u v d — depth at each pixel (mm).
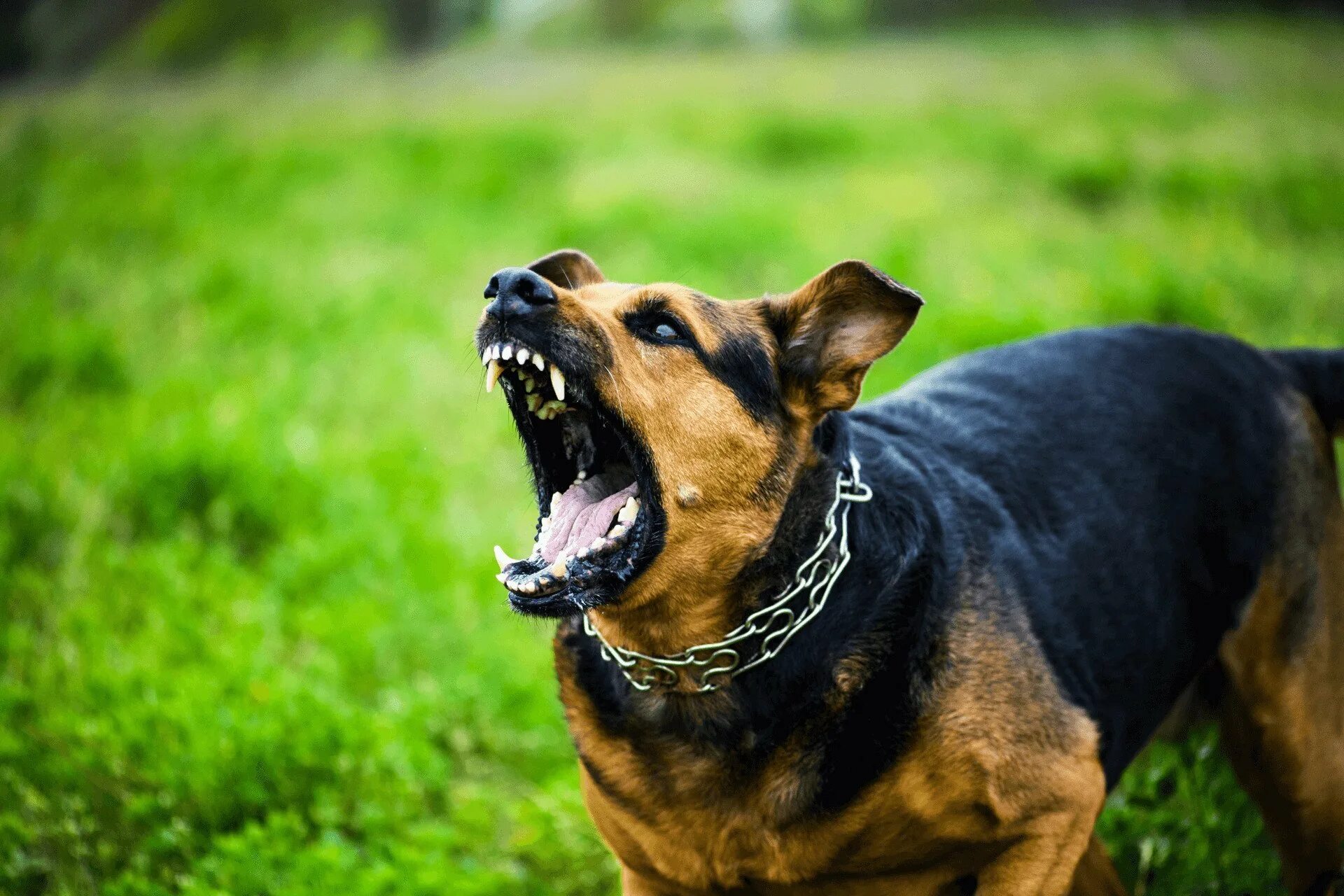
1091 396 3232
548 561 2719
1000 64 20000
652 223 9234
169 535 5477
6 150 14203
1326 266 8242
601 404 2654
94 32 32375
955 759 2578
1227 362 3414
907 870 2711
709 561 2666
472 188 11484
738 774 2643
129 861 3666
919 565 2693
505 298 2625
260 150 13727
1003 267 8055
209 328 7875
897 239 8492
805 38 29375
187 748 3924
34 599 4918
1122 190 10703
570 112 15734
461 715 4281
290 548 5262
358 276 8828
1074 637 2861
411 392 6848
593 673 2811
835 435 2814
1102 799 2824
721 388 2678
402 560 5168
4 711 4129
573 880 3684
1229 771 3639
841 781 2570
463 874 3535
